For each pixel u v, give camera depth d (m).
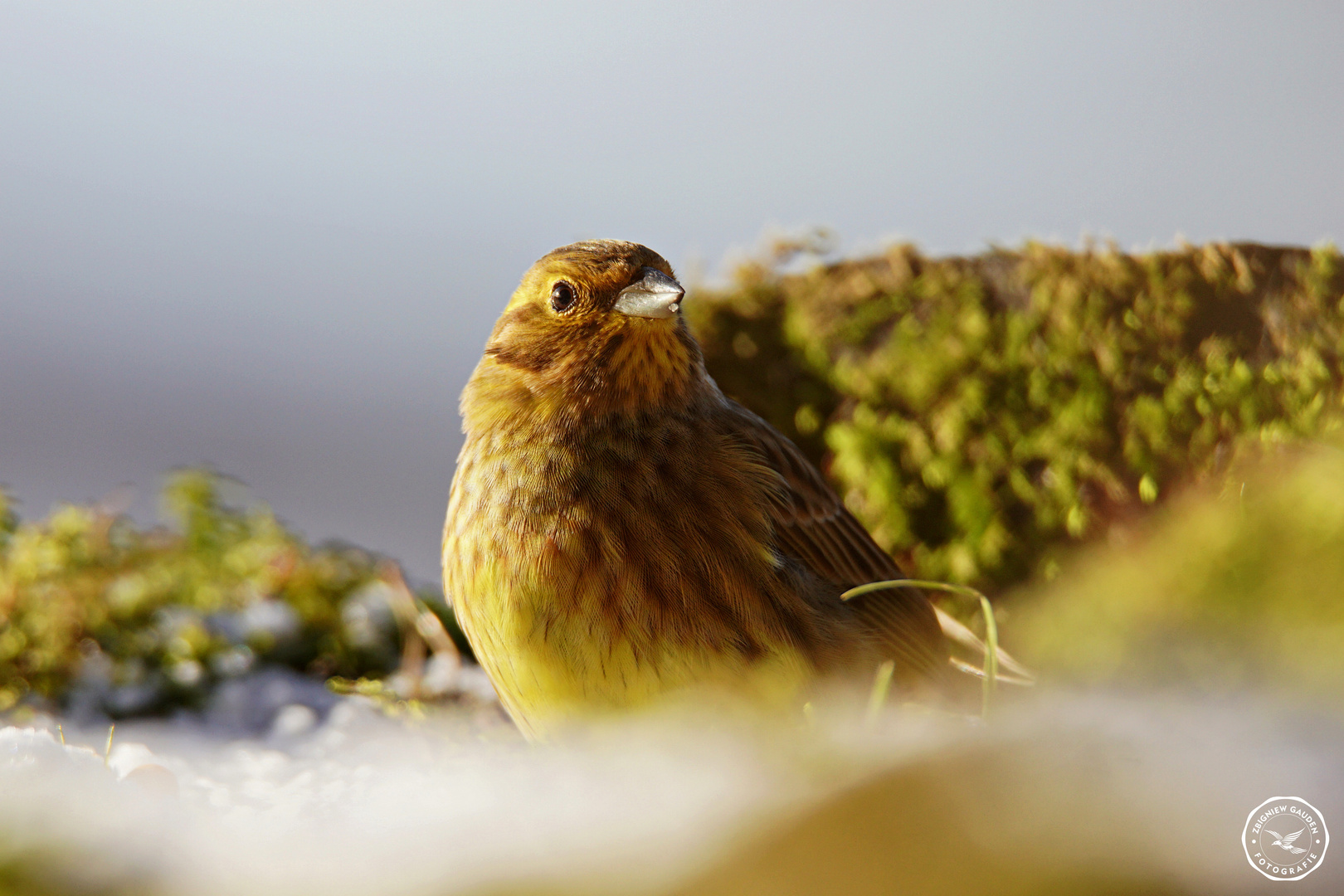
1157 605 3.43
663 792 3.39
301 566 3.59
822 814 3.34
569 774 3.42
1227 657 3.41
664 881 3.38
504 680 3.48
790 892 3.23
